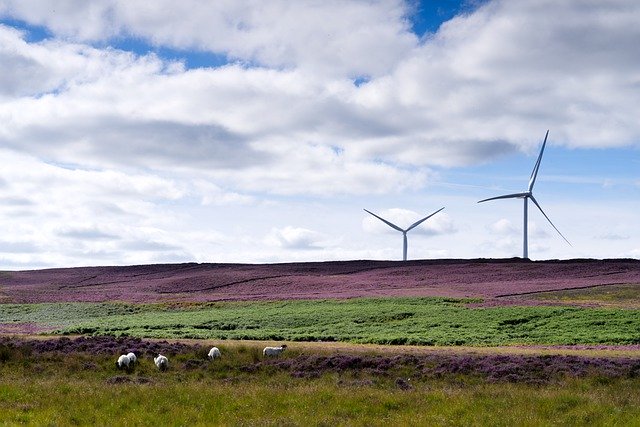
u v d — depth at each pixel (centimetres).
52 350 3738
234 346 3906
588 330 5172
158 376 3288
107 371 3375
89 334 5312
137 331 5425
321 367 3412
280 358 3606
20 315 7219
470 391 2838
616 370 3247
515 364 3341
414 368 3338
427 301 7019
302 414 2409
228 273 11194
